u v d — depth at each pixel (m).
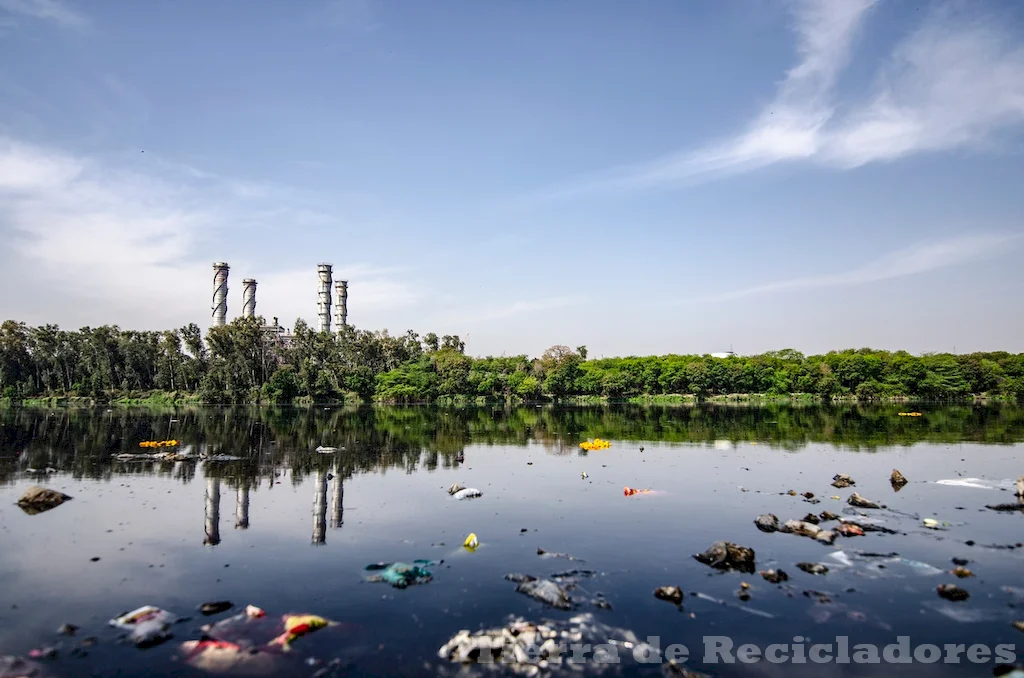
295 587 16.30
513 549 19.69
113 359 129.50
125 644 12.98
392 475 33.31
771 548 19.78
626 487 29.81
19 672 11.77
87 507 25.06
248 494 27.95
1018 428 59.69
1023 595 15.79
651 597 15.67
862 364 130.50
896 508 25.11
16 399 119.38
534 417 83.31
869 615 14.64
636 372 155.12
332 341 141.00
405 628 13.81
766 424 67.56
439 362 137.88
